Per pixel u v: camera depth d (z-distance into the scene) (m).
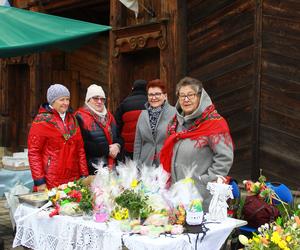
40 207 3.44
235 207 3.55
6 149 10.45
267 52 5.66
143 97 4.94
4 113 10.98
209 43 6.38
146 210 2.97
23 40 4.51
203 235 2.80
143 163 4.05
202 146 3.23
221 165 3.17
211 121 3.22
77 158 4.22
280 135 5.54
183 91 3.24
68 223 3.09
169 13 6.67
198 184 3.24
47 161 4.04
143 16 7.28
